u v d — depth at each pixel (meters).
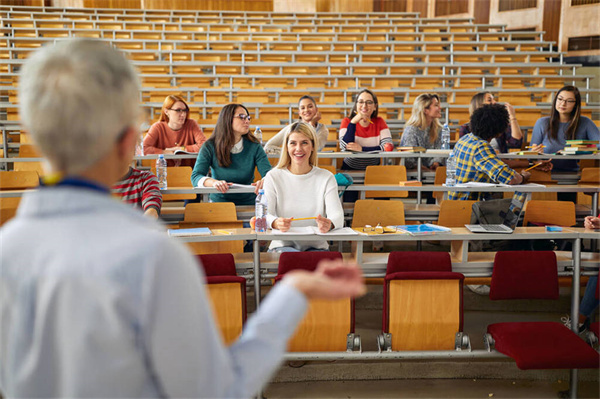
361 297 3.33
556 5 10.11
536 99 7.58
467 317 3.26
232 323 2.38
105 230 0.61
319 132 4.87
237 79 7.76
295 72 8.24
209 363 0.63
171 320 0.60
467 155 3.69
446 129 5.14
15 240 0.61
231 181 3.71
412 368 2.78
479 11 10.95
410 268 2.59
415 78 7.79
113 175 0.68
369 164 4.64
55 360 0.60
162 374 0.60
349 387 2.70
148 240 0.61
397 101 7.50
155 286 0.59
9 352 0.61
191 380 0.61
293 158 3.07
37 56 0.65
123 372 0.58
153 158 4.12
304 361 2.77
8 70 7.52
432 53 8.41
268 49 8.91
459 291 2.47
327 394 2.63
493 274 2.58
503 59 8.84
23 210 0.64
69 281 0.58
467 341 2.48
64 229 0.60
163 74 7.48
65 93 0.61
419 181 3.87
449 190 3.54
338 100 7.41
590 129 4.56
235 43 8.84
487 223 2.83
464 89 7.29
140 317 0.59
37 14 10.05
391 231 2.76
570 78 7.88
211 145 3.66
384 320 2.49
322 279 0.75
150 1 11.29
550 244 3.51
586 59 9.78
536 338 2.38
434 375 2.79
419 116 4.77
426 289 2.47
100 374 0.58
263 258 2.84
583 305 2.74
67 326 0.58
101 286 0.57
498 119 3.63
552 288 2.57
